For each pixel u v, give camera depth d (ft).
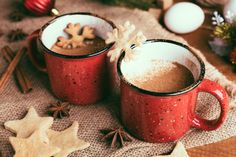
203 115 1.74
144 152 1.61
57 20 1.79
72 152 1.60
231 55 1.94
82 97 1.75
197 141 1.65
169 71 1.65
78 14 1.82
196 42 2.12
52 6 2.26
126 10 2.31
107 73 1.73
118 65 1.57
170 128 1.58
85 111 1.77
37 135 1.58
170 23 2.12
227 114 1.69
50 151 1.53
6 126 1.67
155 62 1.69
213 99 1.79
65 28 1.82
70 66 1.65
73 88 1.73
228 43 1.99
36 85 1.90
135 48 1.62
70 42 1.79
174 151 1.59
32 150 1.53
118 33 1.61
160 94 1.47
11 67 1.95
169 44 1.67
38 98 1.83
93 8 2.33
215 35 2.03
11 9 2.37
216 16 1.99
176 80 1.60
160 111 1.52
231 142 1.66
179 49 1.66
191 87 1.49
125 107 1.61
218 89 1.52
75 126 1.67
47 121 1.66
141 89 1.48
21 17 2.28
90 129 1.70
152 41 1.67
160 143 1.63
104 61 1.68
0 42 2.14
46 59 1.72
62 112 1.74
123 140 1.64
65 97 1.77
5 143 1.64
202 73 1.53
